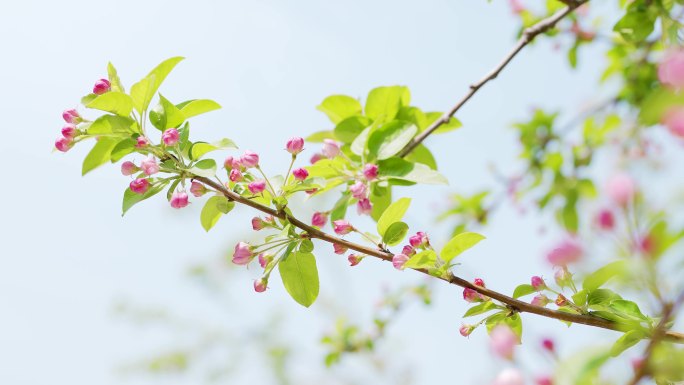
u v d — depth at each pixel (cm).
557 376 87
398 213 103
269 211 103
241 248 104
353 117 118
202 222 108
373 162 112
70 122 106
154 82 105
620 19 116
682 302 89
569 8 117
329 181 112
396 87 118
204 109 108
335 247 104
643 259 90
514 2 143
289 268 105
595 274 98
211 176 102
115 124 105
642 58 137
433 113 120
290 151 106
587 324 98
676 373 88
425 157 119
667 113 97
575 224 143
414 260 100
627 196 90
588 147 144
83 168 108
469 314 101
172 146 104
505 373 87
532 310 99
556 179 145
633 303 98
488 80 116
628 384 88
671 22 113
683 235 90
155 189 104
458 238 100
